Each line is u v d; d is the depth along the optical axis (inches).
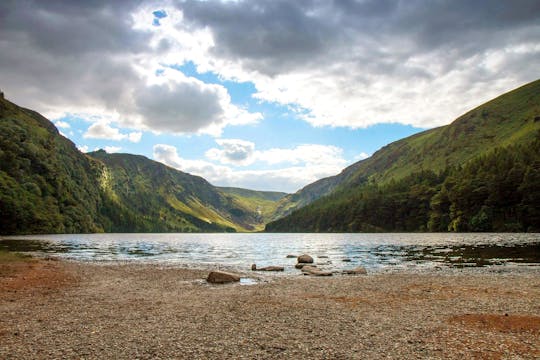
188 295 1029.8
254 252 3058.6
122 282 1282.0
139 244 4375.0
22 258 1911.9
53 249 3002.0
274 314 785.6
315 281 1305.4
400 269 1642.5
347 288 1135.6
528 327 659.4
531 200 5408.5
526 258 1991.9
